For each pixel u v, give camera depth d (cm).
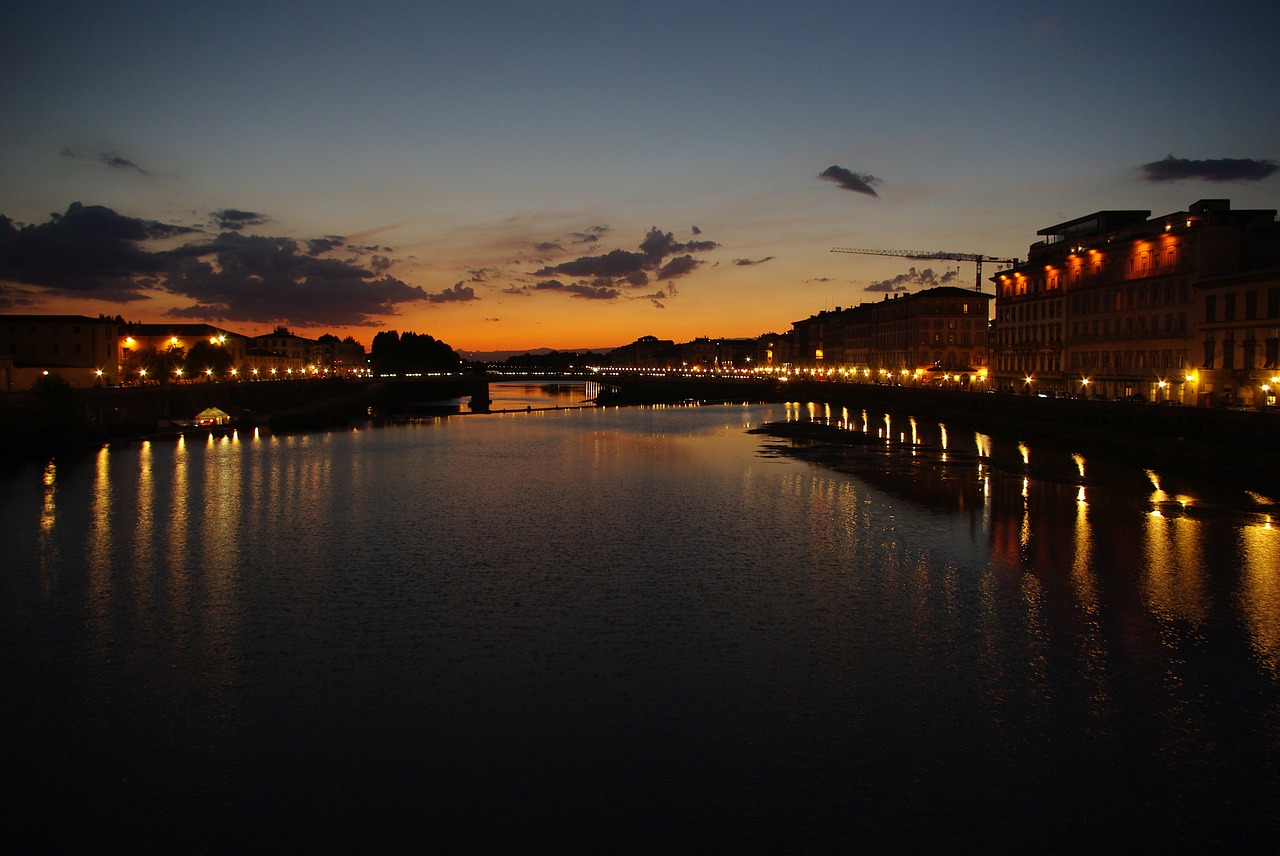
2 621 3012
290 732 2172
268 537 4338
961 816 1811
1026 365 12825
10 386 10950
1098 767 1995
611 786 1917
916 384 17550
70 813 1841
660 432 10844
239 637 2834
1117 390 10156
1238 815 1811
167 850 1719
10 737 2159
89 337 13538
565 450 8619
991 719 2225
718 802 1858
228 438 10044
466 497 5572
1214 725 2192
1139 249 9862
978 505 5150
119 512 5078
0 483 6262
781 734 2147
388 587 3388
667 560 3806
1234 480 6003
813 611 3070
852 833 1755
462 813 1823
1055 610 3073
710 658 2625
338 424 12481
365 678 2492
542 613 3052
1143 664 2575
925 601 3189
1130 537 4241
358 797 1884
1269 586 3366
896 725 2194
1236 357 8075
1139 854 1694
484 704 2316
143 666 2595
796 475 6556
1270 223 8875
